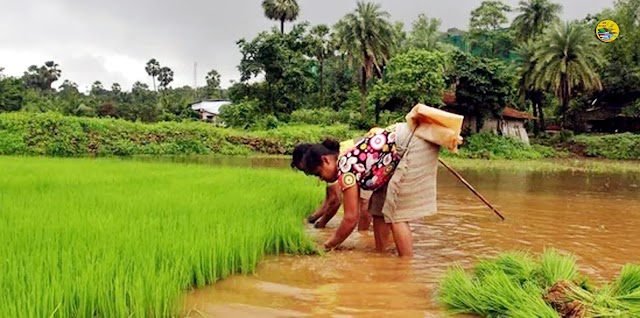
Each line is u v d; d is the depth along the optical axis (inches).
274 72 1824.6
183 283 148.1
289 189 358.0
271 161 1035.3
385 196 215.0
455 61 1523.1
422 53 1472.7
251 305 142.2
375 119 1636.3
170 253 160.4
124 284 128.6
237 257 177.6
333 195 255.1
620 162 1353.3
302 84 1857.8
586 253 214.2
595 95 1802.4
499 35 2338.8
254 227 205.9
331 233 250.1
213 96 3506.4
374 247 223.6
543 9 2089.1
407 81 1462.8
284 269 182.1
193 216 221.9
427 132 208.8
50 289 118.3
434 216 310.5
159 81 3713.1
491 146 1451.8
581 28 1562.5
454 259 201.5
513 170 919.0
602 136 1568.7
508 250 217.8
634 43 1736.0
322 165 218.7
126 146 1253.7
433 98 1459.2
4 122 1150.3
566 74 1582.2
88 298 121.9
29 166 516.7
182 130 1341.0
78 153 1194.0
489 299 135.3
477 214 320.8
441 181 602.5
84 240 169.5
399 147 208.4
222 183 379.6
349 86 2278.5
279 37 1820.9
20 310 106.7
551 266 157.3
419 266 189.9
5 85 2091.5
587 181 680.4
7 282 124.1
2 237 167.3
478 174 777.6
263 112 1831.9
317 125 1728.6
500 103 1489.9
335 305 143.6
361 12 1669.5
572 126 1854.1
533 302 127.3
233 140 1389.0
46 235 171.3
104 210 234.2
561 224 287.6
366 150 209.6
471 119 1552.7
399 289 159.8
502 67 1510.8
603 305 127.2
